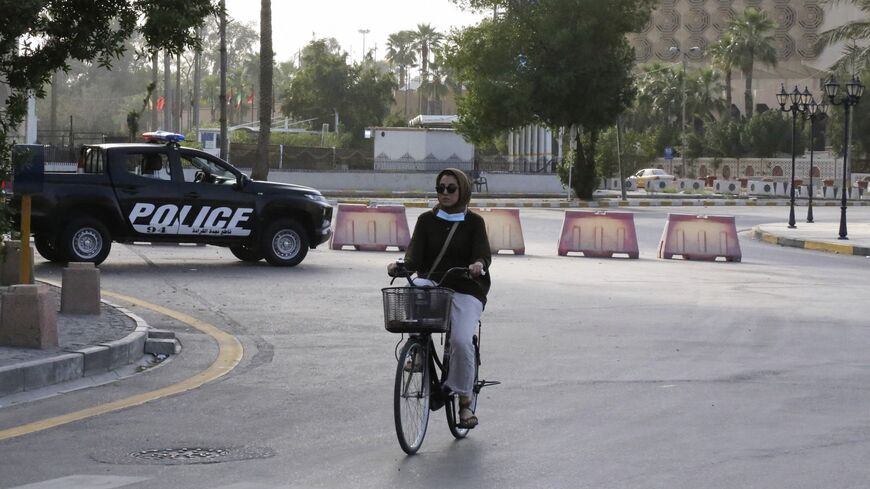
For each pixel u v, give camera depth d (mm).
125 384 10117
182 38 12523
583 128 53250
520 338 13023
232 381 10281
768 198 63312
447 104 131000
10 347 10602
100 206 18828
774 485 6754
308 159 61812
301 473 7012
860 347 12625
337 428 8344
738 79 108812
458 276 7895
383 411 8977
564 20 50688
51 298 10766
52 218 18484
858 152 82375
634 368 11086
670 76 95312
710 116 95938
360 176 59312
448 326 7477
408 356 7441
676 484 6777
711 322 14586
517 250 25547
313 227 20484
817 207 56312
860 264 25578
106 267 19328
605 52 50750
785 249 30219
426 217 7992
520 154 68812
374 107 97938
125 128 108188
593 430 8312
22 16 11055
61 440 7906
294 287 17297
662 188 74562
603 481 6848
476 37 51562
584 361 11477
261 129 36812
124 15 12328
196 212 19500
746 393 9820
